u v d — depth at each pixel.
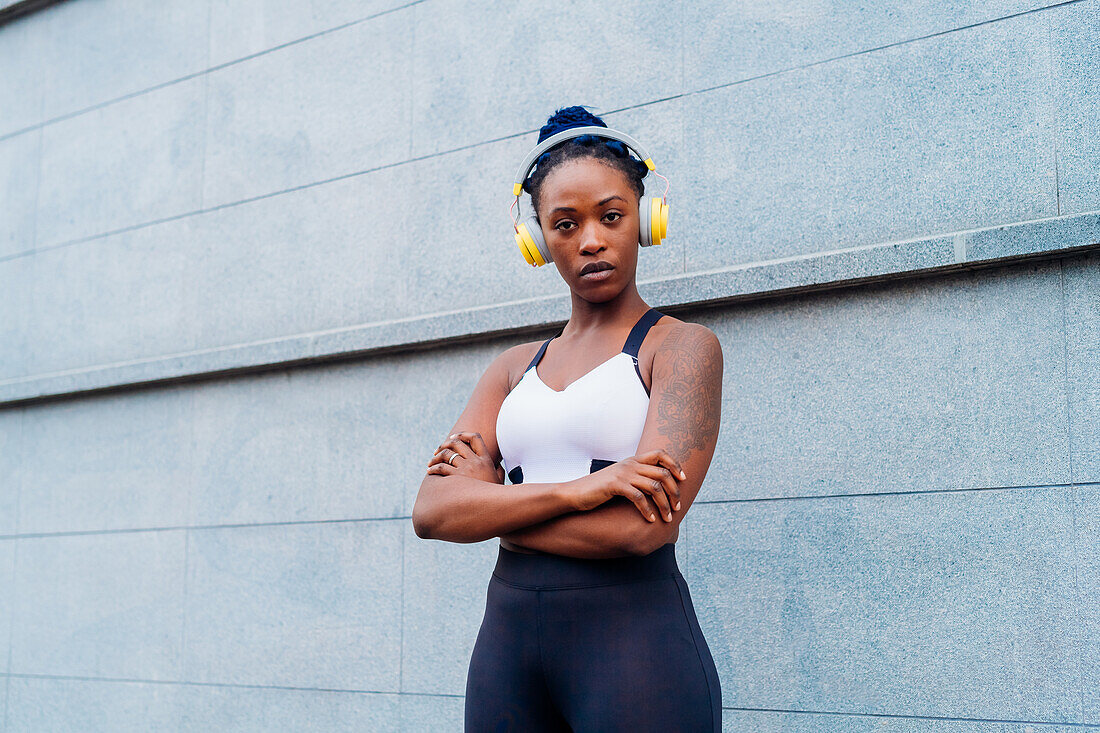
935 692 3.06
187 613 4.72
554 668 2.21
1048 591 2.94
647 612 2.20
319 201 4.69
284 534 4.50
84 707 4.96
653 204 2.41
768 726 3.29
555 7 4.16
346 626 4.25
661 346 2.35
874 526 3.22
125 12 5.54
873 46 3.45
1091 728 2.83
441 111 4.39
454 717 3.91
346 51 4.72
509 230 4.12
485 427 2.58
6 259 5.80
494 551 3.94
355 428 4.39
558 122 2.50
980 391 3.12
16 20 6.00
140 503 4.99
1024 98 3.18
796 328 3.44
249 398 4.73
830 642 3.23
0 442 5.59
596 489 2.12
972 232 3.09
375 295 4.45
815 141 3.51
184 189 5.16
